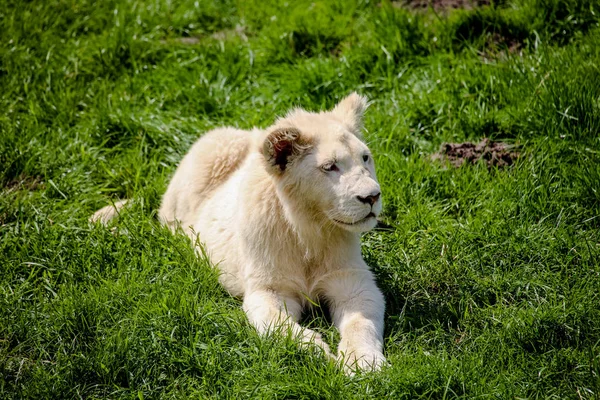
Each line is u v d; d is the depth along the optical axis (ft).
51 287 37.06
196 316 33.30
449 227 39.88
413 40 55.36
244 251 37.06
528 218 40.16
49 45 58.03
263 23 61.77
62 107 52.03
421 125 49.19
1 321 34.04
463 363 30.40
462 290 36.06
